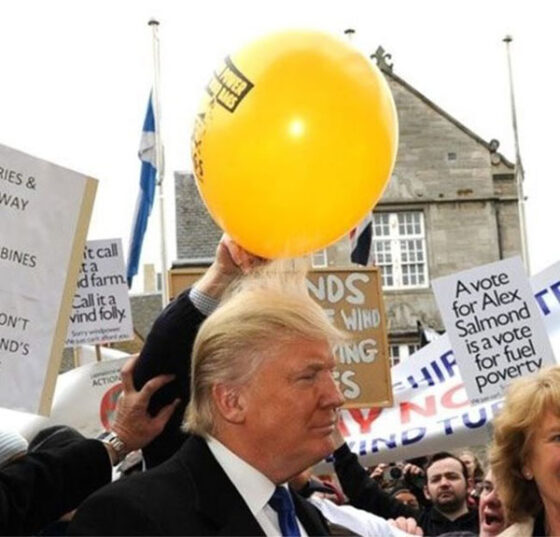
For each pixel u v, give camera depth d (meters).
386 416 7.08
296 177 3.19
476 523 6.20
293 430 2.39
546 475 3.10
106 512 2.29
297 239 3.30
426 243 33.66
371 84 3.29
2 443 2.99
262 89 3.20
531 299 6.16
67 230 3.66
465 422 6.87
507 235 33.75
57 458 2.89
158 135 20.28
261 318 2.43
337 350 6.67
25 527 2.82
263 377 2.40
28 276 3.59
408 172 33.88
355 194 3.29
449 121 33.91
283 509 2.47
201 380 2.46
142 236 17.95
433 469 6.31
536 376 3.21
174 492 2.34
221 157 3.25
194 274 6.17
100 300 8.19
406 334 33.50
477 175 33.81
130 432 3.02
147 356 3.07
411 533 4.05
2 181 3.60
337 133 3.19
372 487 5.14
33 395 3.55
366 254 15.73
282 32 3.33
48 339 3.59
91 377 6.81
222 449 2.42
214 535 2.30
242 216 3.27
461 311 6.21
